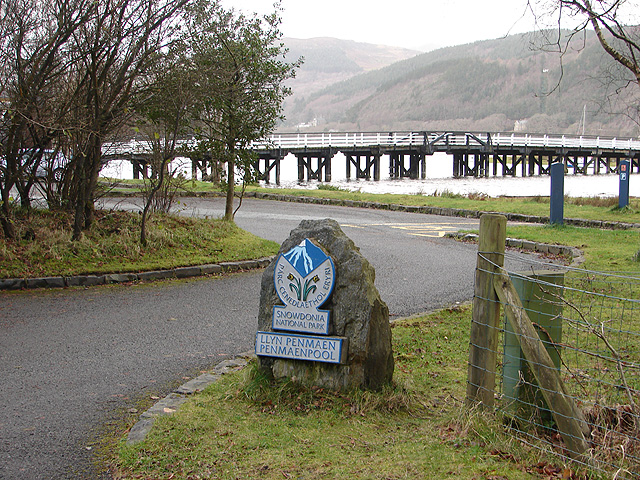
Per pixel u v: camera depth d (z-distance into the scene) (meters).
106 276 9.91
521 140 54.41
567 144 55.81
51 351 6.38
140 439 4.10
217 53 13.00
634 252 11.80
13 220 10.94
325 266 4.66
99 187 12.52
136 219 12.50
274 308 4.83
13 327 7.27
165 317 7.86
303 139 45.22
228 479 3.52
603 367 4.99
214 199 23.89
